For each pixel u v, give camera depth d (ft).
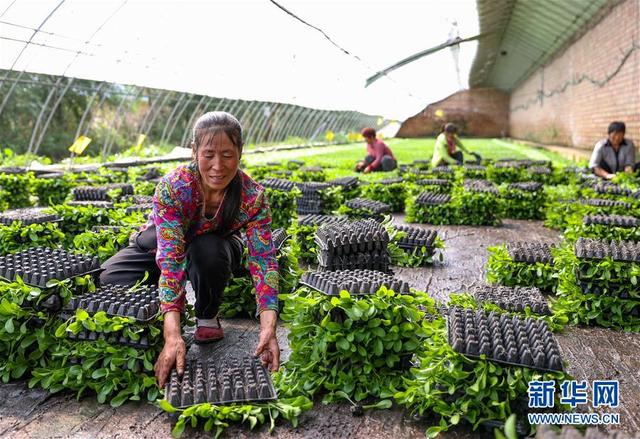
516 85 181.27
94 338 13.17
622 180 40.09
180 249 13.20
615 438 8.33
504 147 125.29
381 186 41.39
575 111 90.89
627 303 17.98
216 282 15.02
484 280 23.30
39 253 16.25
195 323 16.25
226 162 12.52
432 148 125.29
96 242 20.48
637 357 15.83
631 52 58.44
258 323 17.78
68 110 80.69
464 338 12.28
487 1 72.13
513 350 11.68
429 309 13.97
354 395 13.14
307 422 12.26
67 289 14.01
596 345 16.65
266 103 118.93
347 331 13.14
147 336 13.08
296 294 14.21
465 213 36.11
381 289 13.20
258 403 12.23
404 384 12.69
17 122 74.18
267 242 13.96
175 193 13.08
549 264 21.39
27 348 14.05
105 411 12.60
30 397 13.16
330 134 139.33
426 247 25.46
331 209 36.17
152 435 11.71
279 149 122.01
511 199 39.17
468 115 203.10
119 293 14.29
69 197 33.19
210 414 11.83
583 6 72.38
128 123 91.76
